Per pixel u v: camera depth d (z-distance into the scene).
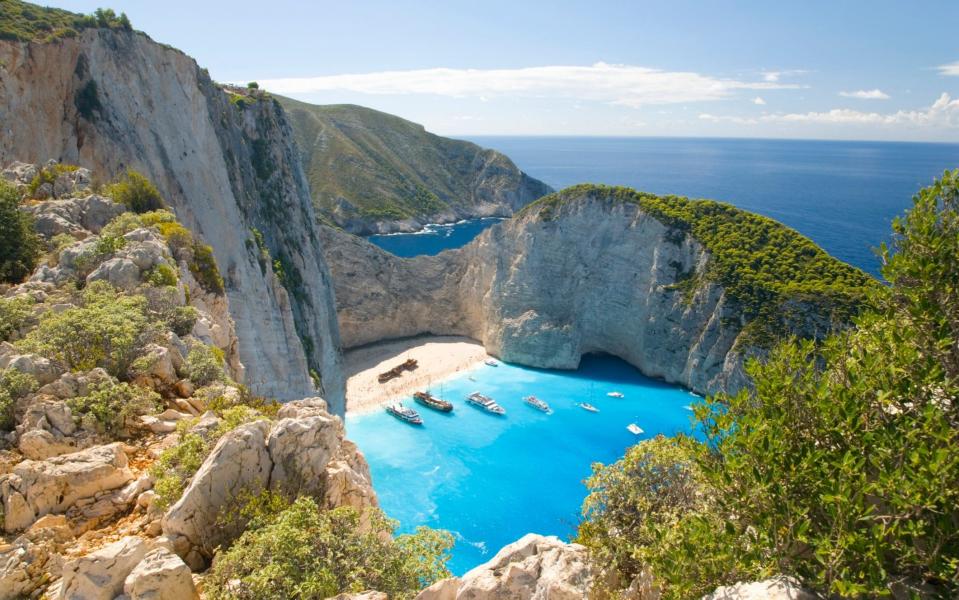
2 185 31.06
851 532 9.33
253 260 62.97
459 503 60.56
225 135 71.25
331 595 12.52
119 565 11.85
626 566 13.52
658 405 83.31
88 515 15.56
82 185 39.56
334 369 83.69
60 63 49.16
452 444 72.44
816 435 11.37
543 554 14.09
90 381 19.89
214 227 59.03
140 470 17.52
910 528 9.16
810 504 10.34
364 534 14.88
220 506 15.13
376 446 71.56
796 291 78.69
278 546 13.11
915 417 11.24
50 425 18.12
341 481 16.97
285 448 16.58
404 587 14.07
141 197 41.28
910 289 12.67
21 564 13.00
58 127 48.78
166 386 22.56
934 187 13.08
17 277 28.58
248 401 23.34
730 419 12.54
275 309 63.84
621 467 14.88
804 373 12.53
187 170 58.44
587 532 14.95
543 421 78.75
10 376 19.03
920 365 11.55
